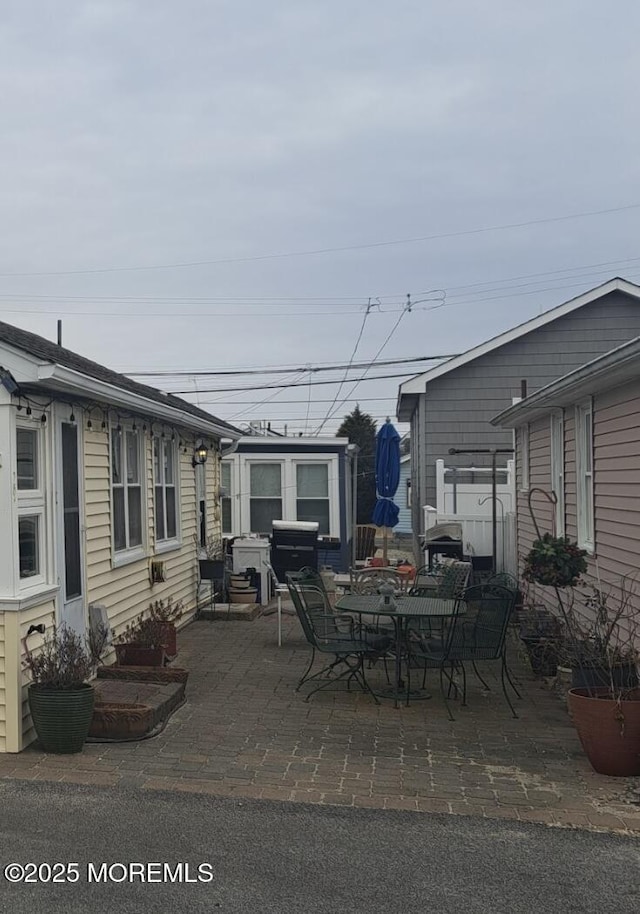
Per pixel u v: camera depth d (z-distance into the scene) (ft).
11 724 17.80
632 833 13.92
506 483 50.88
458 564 34.53
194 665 27.09
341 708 21.84
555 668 25.66
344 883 12.09
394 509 41.86
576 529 29.14
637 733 16.51
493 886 12.02
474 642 22.94
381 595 25.61
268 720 20.57
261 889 11.89
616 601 23.17
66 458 21.76
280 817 14.43
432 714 21.39
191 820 14.26
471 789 15.93
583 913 11.30
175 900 11.57
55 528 20.65
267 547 42.04
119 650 24.06
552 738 19.38
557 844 13.46
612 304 52.01
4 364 18.26
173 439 33.76
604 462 25.03
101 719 18.72
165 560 32.30
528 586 37.65
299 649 29.96
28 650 18.58
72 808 14.74
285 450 56.49
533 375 52.47
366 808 14.90
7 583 18.03
